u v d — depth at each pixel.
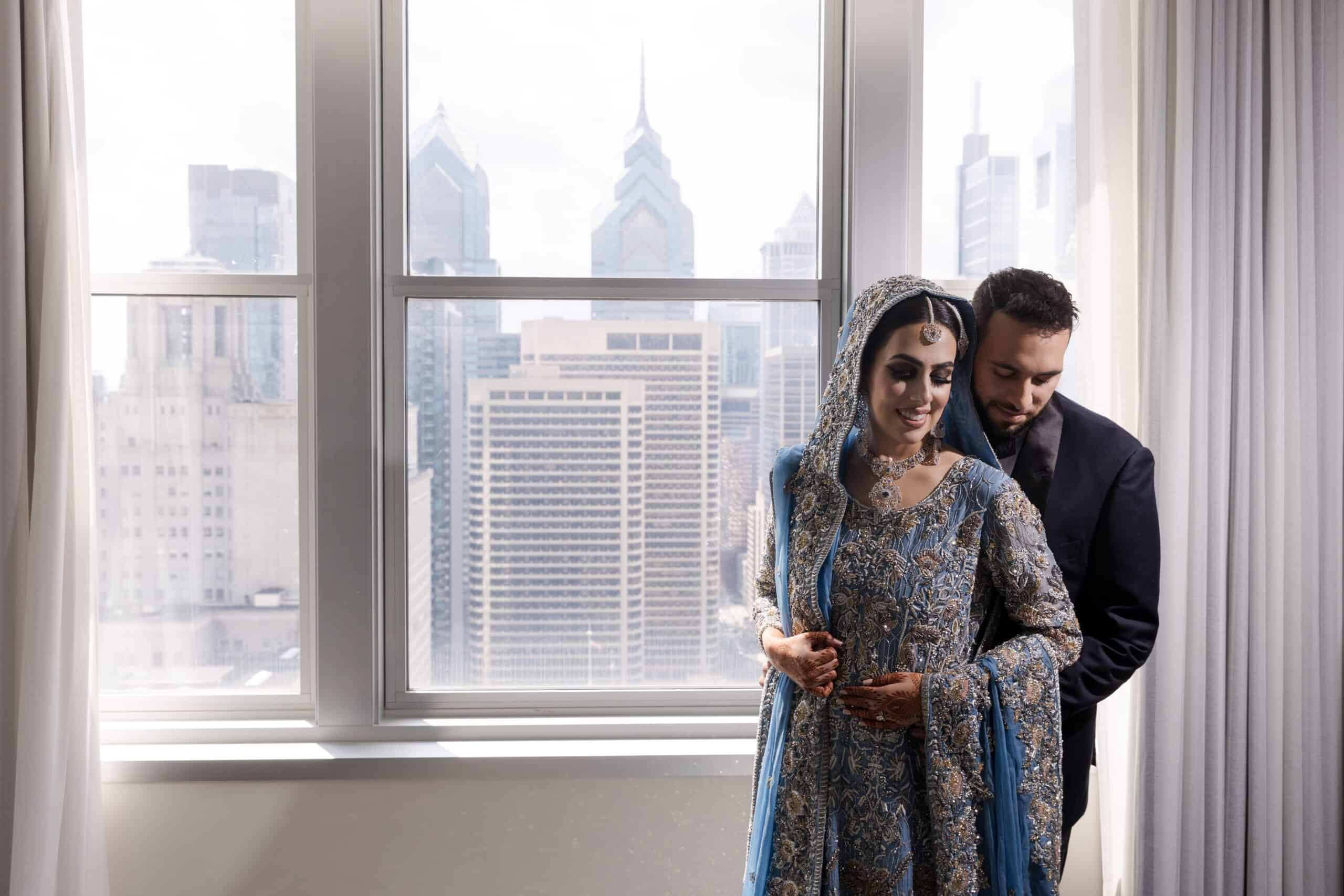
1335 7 1.56
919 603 1.15
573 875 1.66
